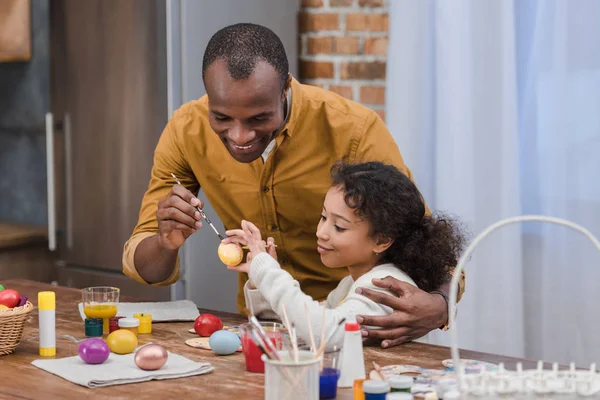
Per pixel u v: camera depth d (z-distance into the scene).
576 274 3.32
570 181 3.31
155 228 2.48
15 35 4.17
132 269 2.44
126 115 3.53
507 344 3.38
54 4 3.78
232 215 2.54
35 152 4.56
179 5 3.34
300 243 2.51
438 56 3.42
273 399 1.52
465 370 1.79
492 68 3.36
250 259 2.11
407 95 3.52
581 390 1.44
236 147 2.04
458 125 3.39
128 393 1.66
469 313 3.41
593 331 3.29
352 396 1.64
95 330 2.13
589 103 3.27
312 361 1.52
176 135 2.49
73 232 3.84
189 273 3.40
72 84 3.74
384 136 2.43
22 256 4.07
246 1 3.51
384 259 2.15
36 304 2.54
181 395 1.65
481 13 3.36
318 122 2.37
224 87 1.96
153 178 2.54
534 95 3.38
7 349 1.95
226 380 1.75
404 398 1.49
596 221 3.28
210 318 2.13
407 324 1.99
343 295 2.24
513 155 3.36
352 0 3.65
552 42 3.33
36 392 1.67
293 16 3.68
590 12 3.25
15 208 4.66
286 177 2.40
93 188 3.72
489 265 3.39
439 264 2.14
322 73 3.70
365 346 2.01
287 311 1.88
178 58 3.36
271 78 1.99
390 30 3.54
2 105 4.67
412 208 2.10
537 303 3.41
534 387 1.44
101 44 3.59
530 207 3.43
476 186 3.41
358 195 2.04
